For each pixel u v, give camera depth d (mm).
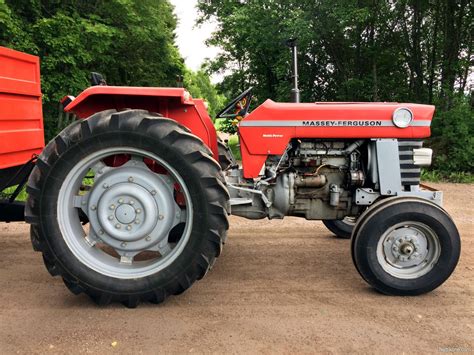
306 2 11531
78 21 11172
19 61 3684
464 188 8438
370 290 3387
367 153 3645
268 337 2666
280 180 3656
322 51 12484
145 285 2992
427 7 11812
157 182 3086
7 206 3818
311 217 3764
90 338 2641
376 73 12508
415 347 2564
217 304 3121
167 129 2943
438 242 3209
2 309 3027
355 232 3281
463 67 11742
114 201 3080
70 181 3000
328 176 3705
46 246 2982
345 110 3518
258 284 3496
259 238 4797
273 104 3555
